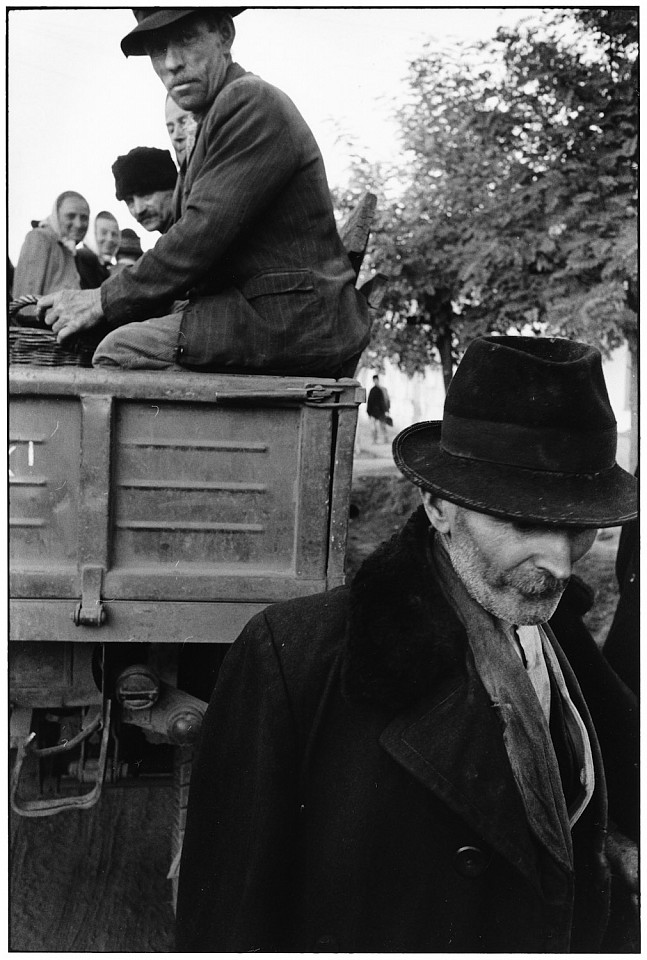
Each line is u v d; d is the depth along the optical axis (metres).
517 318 5.00
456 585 1.26
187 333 2.18
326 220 2.28
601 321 4.54
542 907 1.24
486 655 1.24
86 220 3.95
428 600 1.24
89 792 2.26
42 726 2.34
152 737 2.30
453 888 1.24
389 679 1.22
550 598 1.15
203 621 2.03
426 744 1.22
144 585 2.02
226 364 2.18
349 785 1.27
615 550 4.79
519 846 1.20
